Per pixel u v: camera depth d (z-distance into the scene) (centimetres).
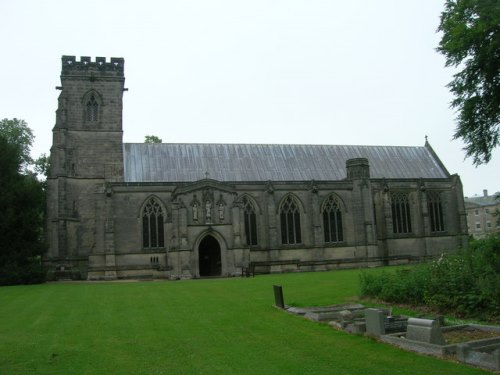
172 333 2372
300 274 6944
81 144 8162
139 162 8519
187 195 7488
